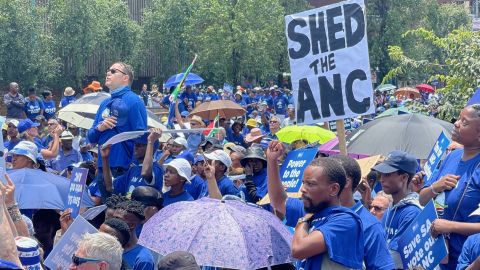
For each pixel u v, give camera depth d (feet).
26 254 15.88
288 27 25.36
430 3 154.71
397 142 31.30
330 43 24.64
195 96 88.07
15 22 126.31
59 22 134.72
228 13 137.69
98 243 15.74
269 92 103.09
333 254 15.39
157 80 151.02
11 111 68.54
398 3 148.36
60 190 26.63
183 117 67.56
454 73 47.03
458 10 163.84
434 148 23.82
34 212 27.14
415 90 102.78
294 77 25.29
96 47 142.51
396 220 19.58
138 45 147.02
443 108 46.55
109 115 26.86
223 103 59.93
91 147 35.91
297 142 38.34
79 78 137.69
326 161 16.07
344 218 15.67
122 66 27.32
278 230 18.11
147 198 22.02
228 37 136.98
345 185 16.28
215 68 138.82
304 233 15.93
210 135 45.62
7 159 34.22
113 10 144.77
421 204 20.02
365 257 16.40
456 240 18.97
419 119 32.27
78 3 134.92
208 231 17.53
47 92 72.84
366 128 32.89
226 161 28.02
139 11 163.53
